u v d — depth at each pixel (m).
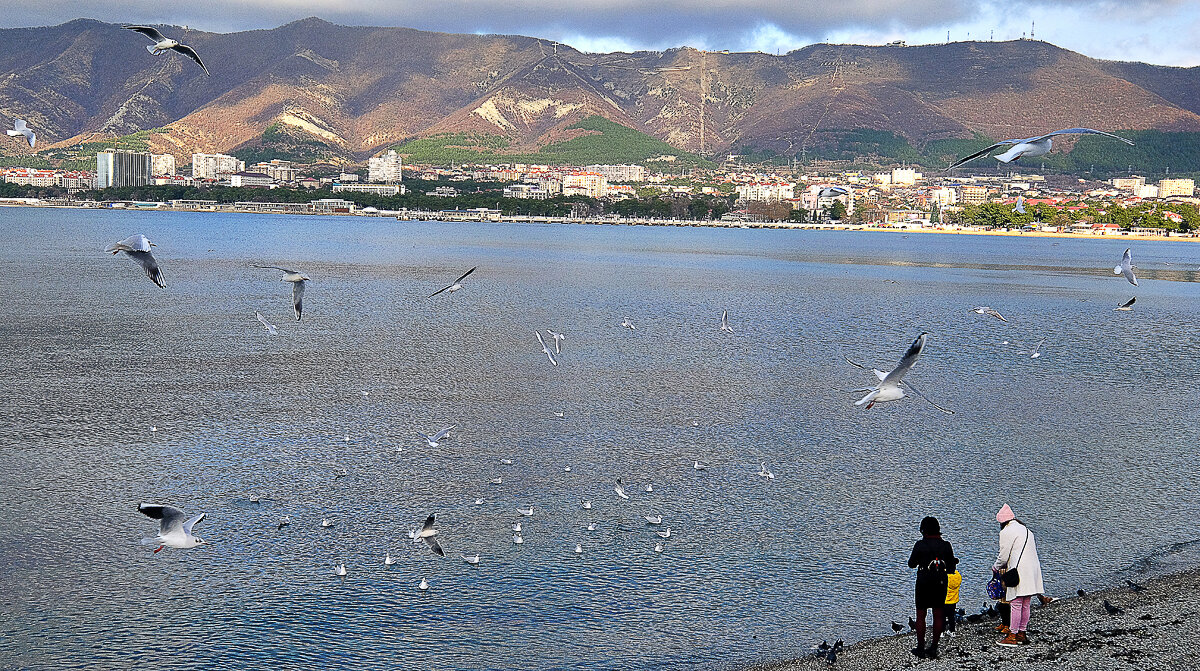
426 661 29.30
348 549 37.50
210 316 106.00
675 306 131.75
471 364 79.25
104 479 45.50
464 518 41.03
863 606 32.97
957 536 39.53
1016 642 28.48
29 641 30.23
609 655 29.66
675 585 34.59
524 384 70.75
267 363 77.44
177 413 58.81
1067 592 33.66
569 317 115.06
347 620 31.80
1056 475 48.34
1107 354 92.75
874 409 63.75
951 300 149.50
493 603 33.09
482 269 193.50
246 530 39.31
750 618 32.03
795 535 39.50
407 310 118.75
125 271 159.50
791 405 64.62
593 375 75.12
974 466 49.94
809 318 120.44
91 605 32.66
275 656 29.48
